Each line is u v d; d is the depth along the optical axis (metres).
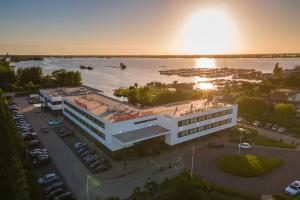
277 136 80.00
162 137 67.56
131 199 41.81
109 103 80.50
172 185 46.41
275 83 175.88
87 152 62.44
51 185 47.84
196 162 59.72
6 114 83.44
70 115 86.19
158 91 140.88
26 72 163.88
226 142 73.31
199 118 71.50
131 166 57.03
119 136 60.12
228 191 46.78
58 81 156.75
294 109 93.94
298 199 44.66
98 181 50.53
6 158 55.34
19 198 38.72
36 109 104.56
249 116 98.69
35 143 67.50
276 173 55.00
